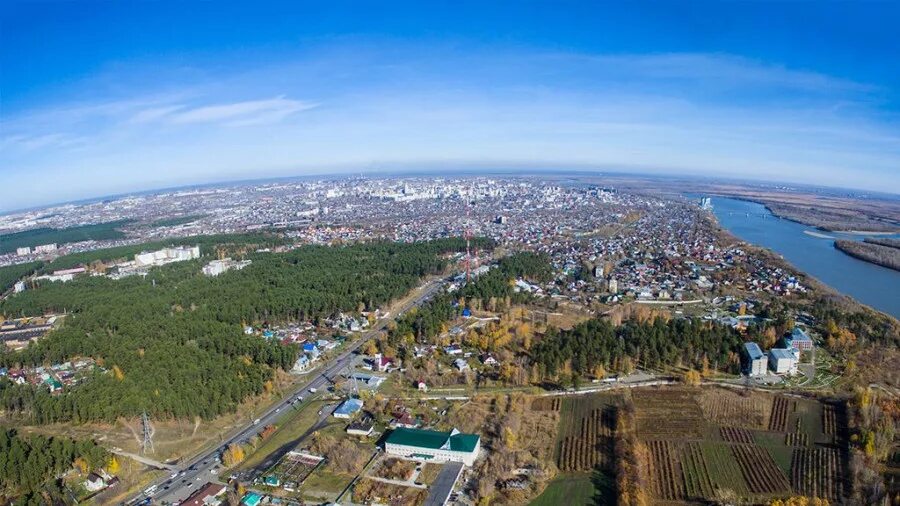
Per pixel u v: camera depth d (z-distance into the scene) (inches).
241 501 6018.7
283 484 6343.5
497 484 6264.8
